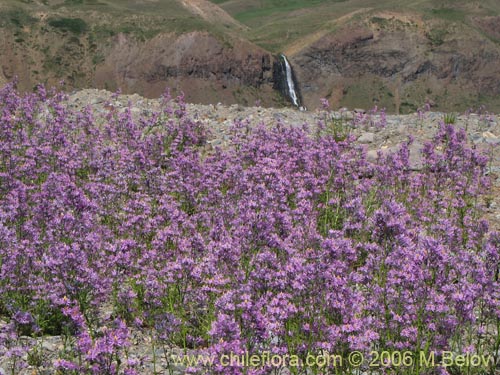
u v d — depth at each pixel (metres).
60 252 9.87
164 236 11.64
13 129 20.05
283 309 8.35
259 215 10.74
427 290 8.88
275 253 10.58
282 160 16.38
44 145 17.69
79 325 8.63
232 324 7.33
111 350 7.58
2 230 10.66
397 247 9.94
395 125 24.27
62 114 20.17
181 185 15.32
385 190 15.45
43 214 12.14
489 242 11.08
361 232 11.93
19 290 10.26
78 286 9.73
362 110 25.80
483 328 9.06
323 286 8.77
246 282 9.48
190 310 10.15
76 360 8.62
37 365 8.70
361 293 9.40
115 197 14.33
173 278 10.38
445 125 20.34
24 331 9.81
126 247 10.79
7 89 22.48
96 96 27.22
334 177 15.74
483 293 9.13
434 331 8.64
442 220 12.70
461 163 16.81
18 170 15.72
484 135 22.55
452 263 9.83
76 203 12.26
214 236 11.34
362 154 17.53
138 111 24.97
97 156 17.89
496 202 16.66
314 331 8.55
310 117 25.47
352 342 8.09
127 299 10.20
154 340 9.77
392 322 9.05
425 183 16.30
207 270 9.86
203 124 23.58
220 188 16.12
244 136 20.38
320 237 11.07
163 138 20.66
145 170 15.92
